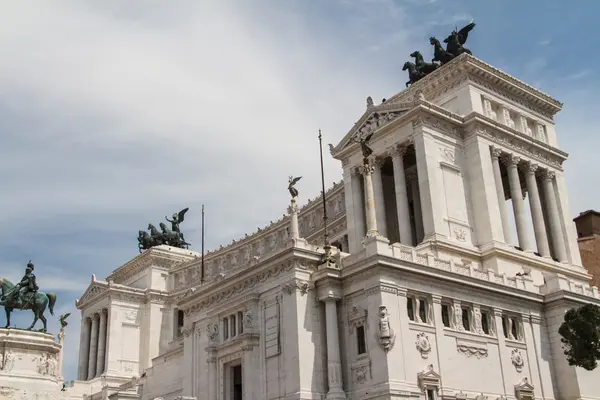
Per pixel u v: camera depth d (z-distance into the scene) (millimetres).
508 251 92188
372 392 65312
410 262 69938
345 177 104188
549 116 114312
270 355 72938
